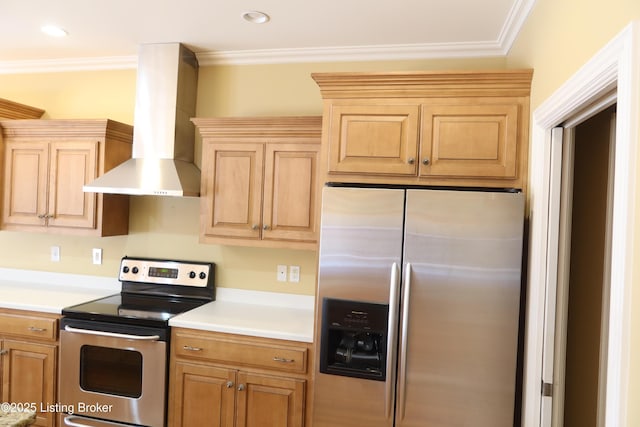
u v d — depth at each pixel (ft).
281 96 9.51
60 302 8.87
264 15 7.64
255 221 8.55
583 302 6.51
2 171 9.81
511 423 6.15
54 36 8.98
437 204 6.35
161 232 10.13
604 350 5.63
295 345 7.43
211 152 8.73
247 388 7.66
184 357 7.90
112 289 10.43
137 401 7.97
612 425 3.27
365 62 9.16
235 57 9.59
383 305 6.51
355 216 6.62
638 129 3.10
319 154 8.23
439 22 7.64
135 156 9.29
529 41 6.68
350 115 7.08
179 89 9.21
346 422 6.72
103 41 9.19
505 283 6.16
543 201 5.82
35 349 8.52
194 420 7.86
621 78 3.31
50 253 10.84
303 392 7.43
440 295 6.34
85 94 10.62
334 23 7.86
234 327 7.65
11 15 7.97
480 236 6.23
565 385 6.75
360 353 6.86
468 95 6.73
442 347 6.34
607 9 3.78
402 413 6.44
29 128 9.58
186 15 7.79
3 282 10.77
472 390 6.26
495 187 6.68
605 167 6.07
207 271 9.64
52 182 9.55
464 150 6.73
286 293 9.45
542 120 5.71
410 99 6.89
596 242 6.23
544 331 5.83
